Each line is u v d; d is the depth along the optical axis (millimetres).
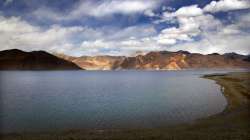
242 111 21625
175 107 27156
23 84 69250
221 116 20359
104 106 28562
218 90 46125
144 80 95688
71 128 17641
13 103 31000
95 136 14383
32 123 19266
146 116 21969
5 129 17344
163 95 40438
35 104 30156
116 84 71688
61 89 53781
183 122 19016
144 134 14633
